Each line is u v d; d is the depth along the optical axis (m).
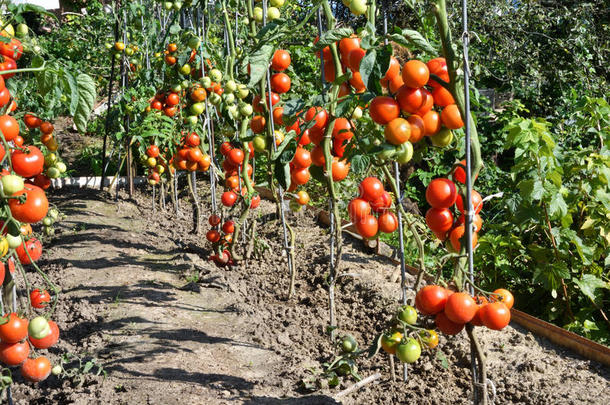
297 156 2.39
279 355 2.72
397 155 1.93
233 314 3.05
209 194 6.13
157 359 2.60
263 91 2.53
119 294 3.21
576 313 3.36
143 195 6.23
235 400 2.37
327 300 3.32
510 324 2.99
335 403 2.38
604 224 3.15
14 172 1.93
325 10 2.25
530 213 3.11
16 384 2.48
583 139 4.97
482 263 3.54
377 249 4.09
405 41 1.93
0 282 1.92
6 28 2.12
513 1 6.64
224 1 3.14
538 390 2.47
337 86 2.20
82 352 2.66
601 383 2.51
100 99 9.39
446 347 2.76
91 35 8.27
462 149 2.03
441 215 1.95
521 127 2.98
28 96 4.29
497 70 6.55
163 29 5.11
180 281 3.54
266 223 4.90
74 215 5.10
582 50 6.21
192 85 3.82
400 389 2.49
